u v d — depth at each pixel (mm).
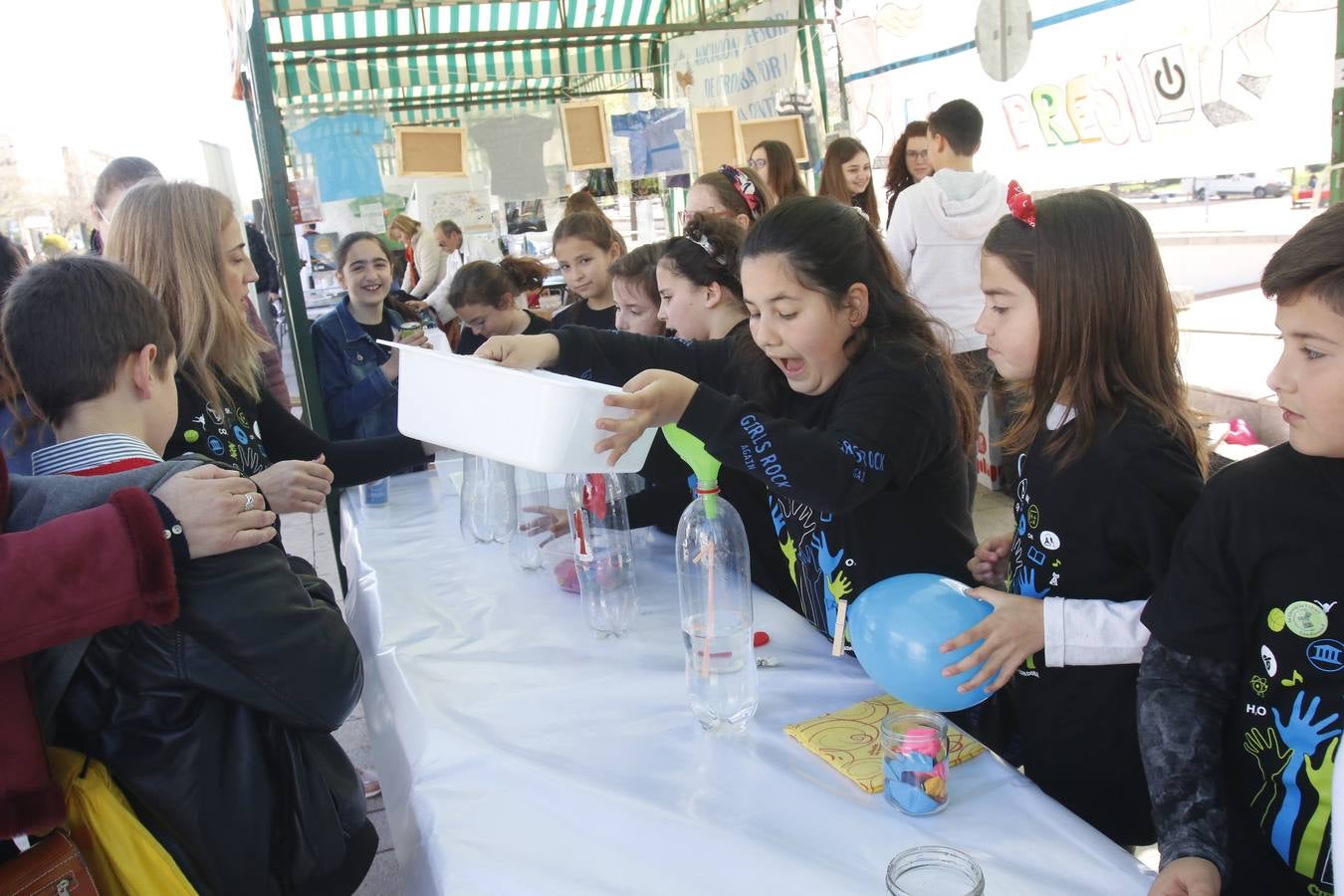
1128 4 3021
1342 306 767
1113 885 854
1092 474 1107
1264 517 904
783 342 1317
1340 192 2477
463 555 1894
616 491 1525
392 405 3061
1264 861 952
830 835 946
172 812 1000
